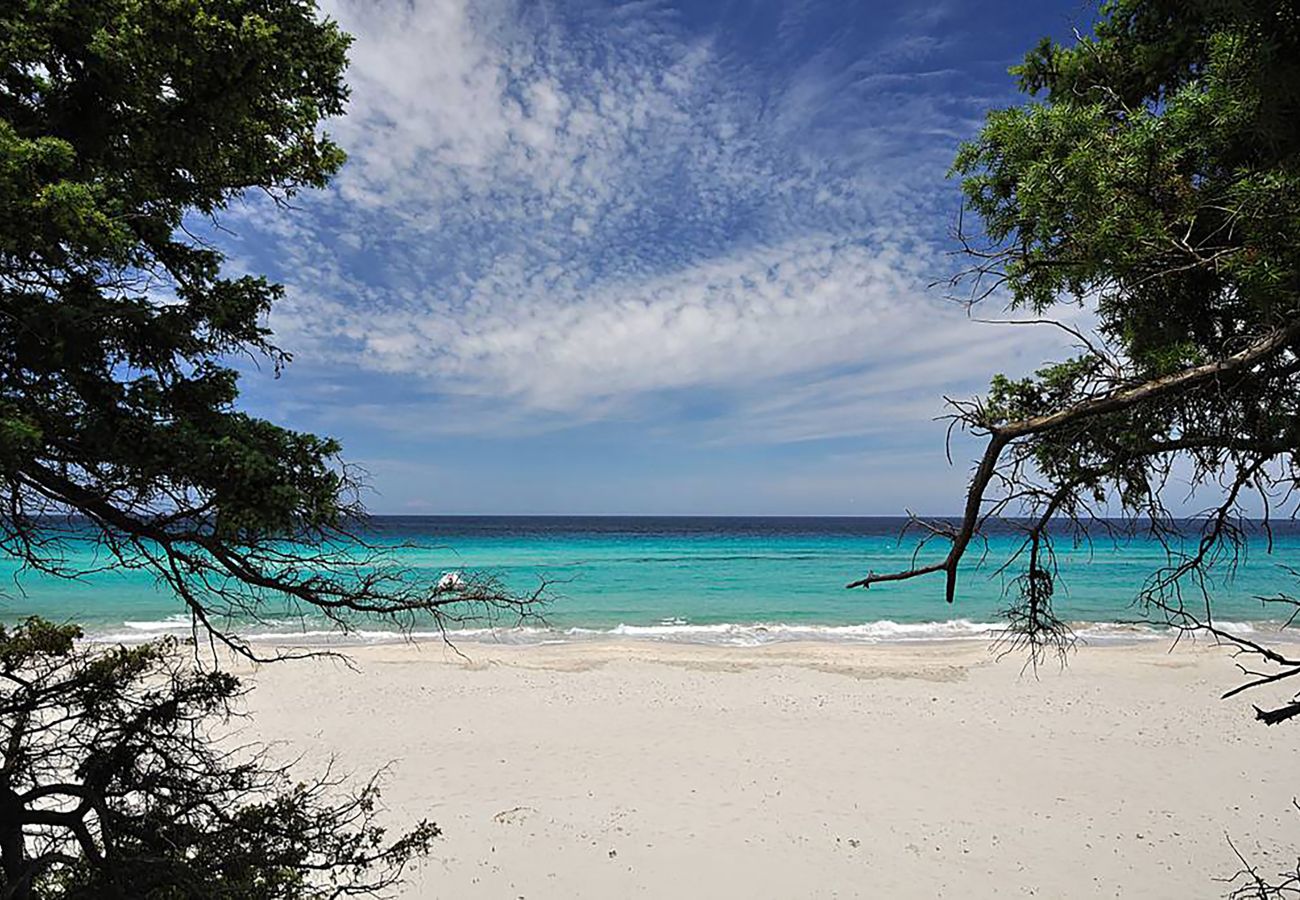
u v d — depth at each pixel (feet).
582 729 43.09
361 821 30.37
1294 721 44.47
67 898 13.48
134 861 13.53
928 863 27.86
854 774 36.29
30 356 11.38
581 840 29.40
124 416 11.59
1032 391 12.03
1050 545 11.23
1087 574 129.80
